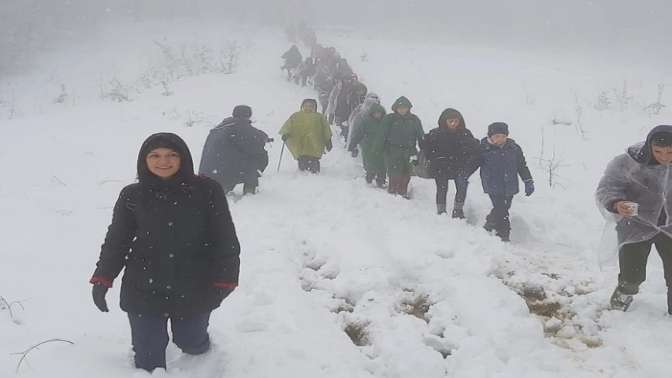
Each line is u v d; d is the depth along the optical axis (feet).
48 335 13.19
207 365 12.16
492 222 23.24
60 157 36.65
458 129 25.14
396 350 13.21
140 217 10.32
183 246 10.50
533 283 17.08
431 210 26.25
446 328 14.51
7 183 30.27
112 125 47.42
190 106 54.75
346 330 15.11
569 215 25.93
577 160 35.58
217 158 27.12
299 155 32.89
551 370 12.79
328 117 49.29
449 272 17.52
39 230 21.74
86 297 15.87
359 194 27.71
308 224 22.93
